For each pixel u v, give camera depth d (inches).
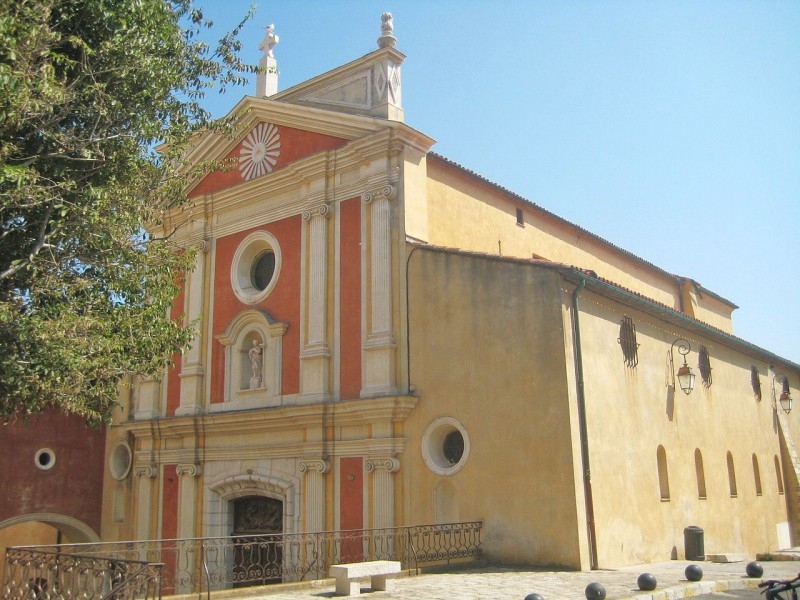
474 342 650.8
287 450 754.2
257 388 799.7
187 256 579.8
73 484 893.8
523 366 618.5
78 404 510.6
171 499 844.0
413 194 735.1
